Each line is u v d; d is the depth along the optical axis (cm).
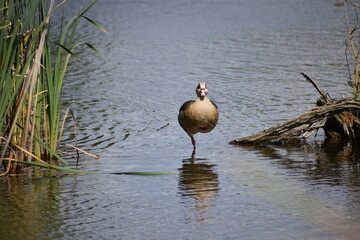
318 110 1484
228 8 5031
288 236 875
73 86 2328
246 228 913
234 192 1100
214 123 1466
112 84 2364
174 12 4881
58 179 1217
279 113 1816
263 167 1277
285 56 2872
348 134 1487
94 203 1055
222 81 2373
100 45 3428
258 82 2320
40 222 959
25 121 1213
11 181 1207
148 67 2738
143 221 958
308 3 5131
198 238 880
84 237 893
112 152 1443
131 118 1814
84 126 1711
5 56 1148
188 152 1436
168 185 1159
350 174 1202
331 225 912
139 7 5259
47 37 1245
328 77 2331
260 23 4081
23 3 1222
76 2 5653
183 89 2255
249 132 1619
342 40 3219
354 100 1493
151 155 1409
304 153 1404
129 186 1158
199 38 3562
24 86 1164
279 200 1042
